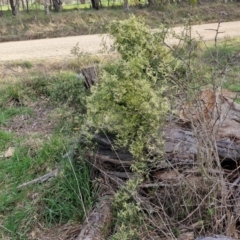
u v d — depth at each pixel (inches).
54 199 136.5
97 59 330.3
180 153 121.6
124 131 116.0
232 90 211.3
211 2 767.1
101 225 118.9
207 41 423.2
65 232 127.1
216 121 116.2
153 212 118.0
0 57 428.1
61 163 148.5
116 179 129.5
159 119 114.4
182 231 109.3
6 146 192.1
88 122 128.0
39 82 268.4
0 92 269.1
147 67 114.6
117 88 111.4
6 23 714.8
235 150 123.9
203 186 112.3
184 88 116.2
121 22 127.5
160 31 132.6
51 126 211.2
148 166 123.1
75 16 743.1
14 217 135.3
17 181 156.6
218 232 106.4
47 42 568.1
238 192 115.3
